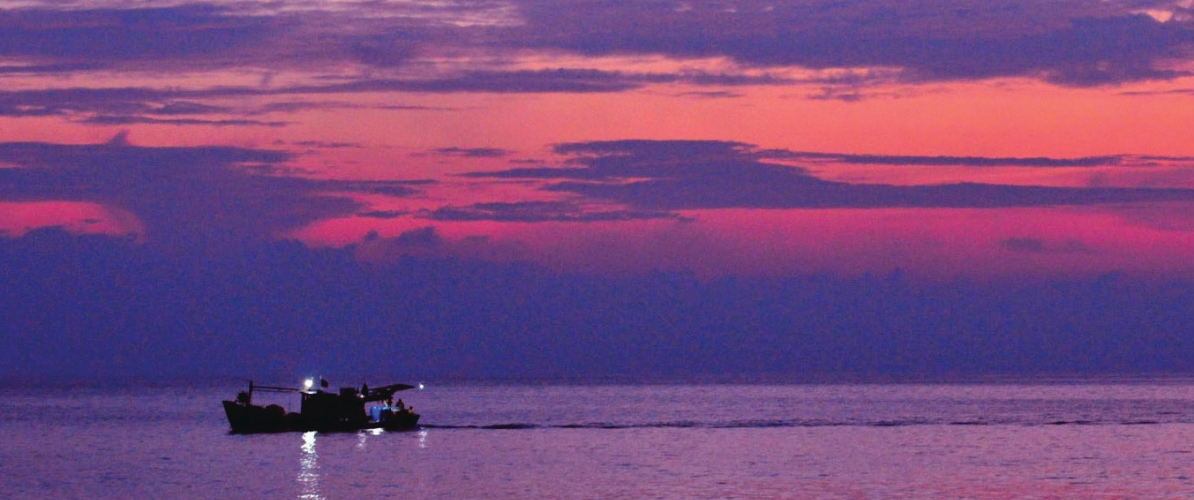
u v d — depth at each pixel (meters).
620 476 114.25
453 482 110.25
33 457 134.12
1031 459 129.50
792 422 199.25
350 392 164.25
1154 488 104.75
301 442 148.75
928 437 161.62
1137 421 196.25
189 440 153.38
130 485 108.62
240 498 100.94
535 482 110.06
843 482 109.25
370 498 100.94
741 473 116.69
